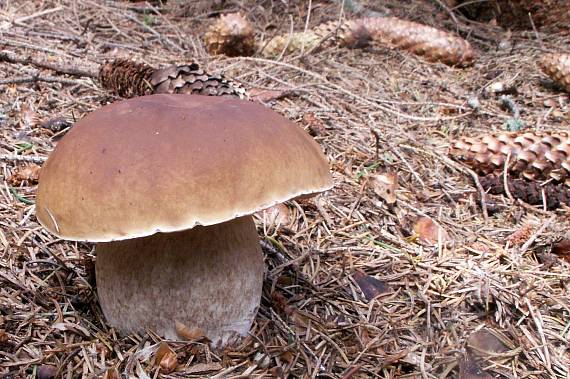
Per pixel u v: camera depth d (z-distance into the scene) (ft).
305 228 1.60
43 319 1.26
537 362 1.29
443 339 1.32
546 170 1.87
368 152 1.95
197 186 1.05
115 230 1.05
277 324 1.31
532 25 3.09
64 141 1.14
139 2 3.31
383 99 2.32
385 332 1.32
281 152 1.11
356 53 2.75
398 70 2.62
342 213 1.67
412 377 1.24
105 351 1.20
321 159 1.19
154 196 1.05
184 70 2.04
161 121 1.10
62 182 1.09
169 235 1.16
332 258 1.52
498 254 1.56
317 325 1.32
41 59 2.19
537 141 1.89
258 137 1.11
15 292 1.31
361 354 1.26
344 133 2.03
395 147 1.98
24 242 1.43
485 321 1.38
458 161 1.95
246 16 3.24
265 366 1.21
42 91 2.06
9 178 1.63
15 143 1.76
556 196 1.81
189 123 1.09
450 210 1.77
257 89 2.24
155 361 1.18
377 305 1.40
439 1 3.46
